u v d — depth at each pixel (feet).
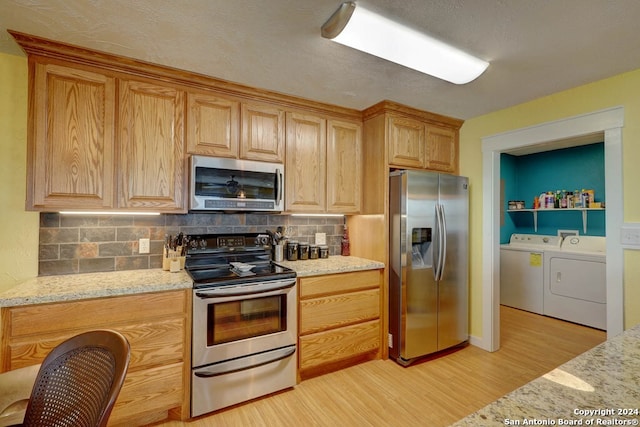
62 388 3.11
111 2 4.60
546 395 2.38
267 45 5.77
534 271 13.03
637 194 6.58
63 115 5.87
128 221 7.23
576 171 13.35
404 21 4.98
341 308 7.99
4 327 4.85
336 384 7.47
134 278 6.36
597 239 12.09
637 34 5.32
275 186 7.73
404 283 8.37
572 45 5.67
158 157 6.69
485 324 9.43
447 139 10.08
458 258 9.30
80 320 5.27
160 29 5.27
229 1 4.58
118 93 6.34
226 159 7.11
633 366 2.87
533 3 4.57
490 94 7.99
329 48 5.87
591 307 11.29
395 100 8.45
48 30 5.29
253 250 8.38
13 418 3.38
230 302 6.45
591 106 7.28
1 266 6.10
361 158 9.50
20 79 6.18
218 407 6.30
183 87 6.98
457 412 6.41
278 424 6.05
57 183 5.82
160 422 6.04
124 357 2.67
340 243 10.24
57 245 6.57
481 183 9.66
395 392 7.13
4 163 6.09
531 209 14.25
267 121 7.97
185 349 6.09
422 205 8.60
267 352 6.86
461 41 5.54
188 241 7.55
